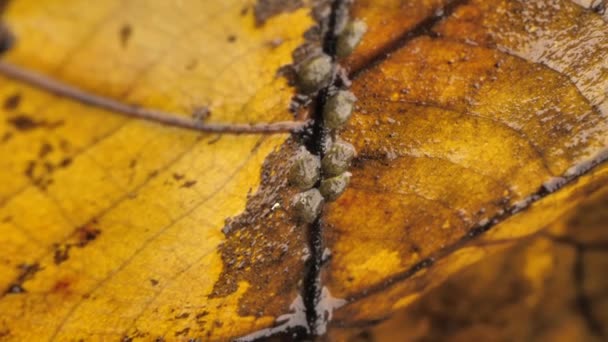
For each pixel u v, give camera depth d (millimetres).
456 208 49
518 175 48
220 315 47
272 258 46
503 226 51
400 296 53
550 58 45
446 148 46
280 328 50
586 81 46
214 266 45
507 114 46
